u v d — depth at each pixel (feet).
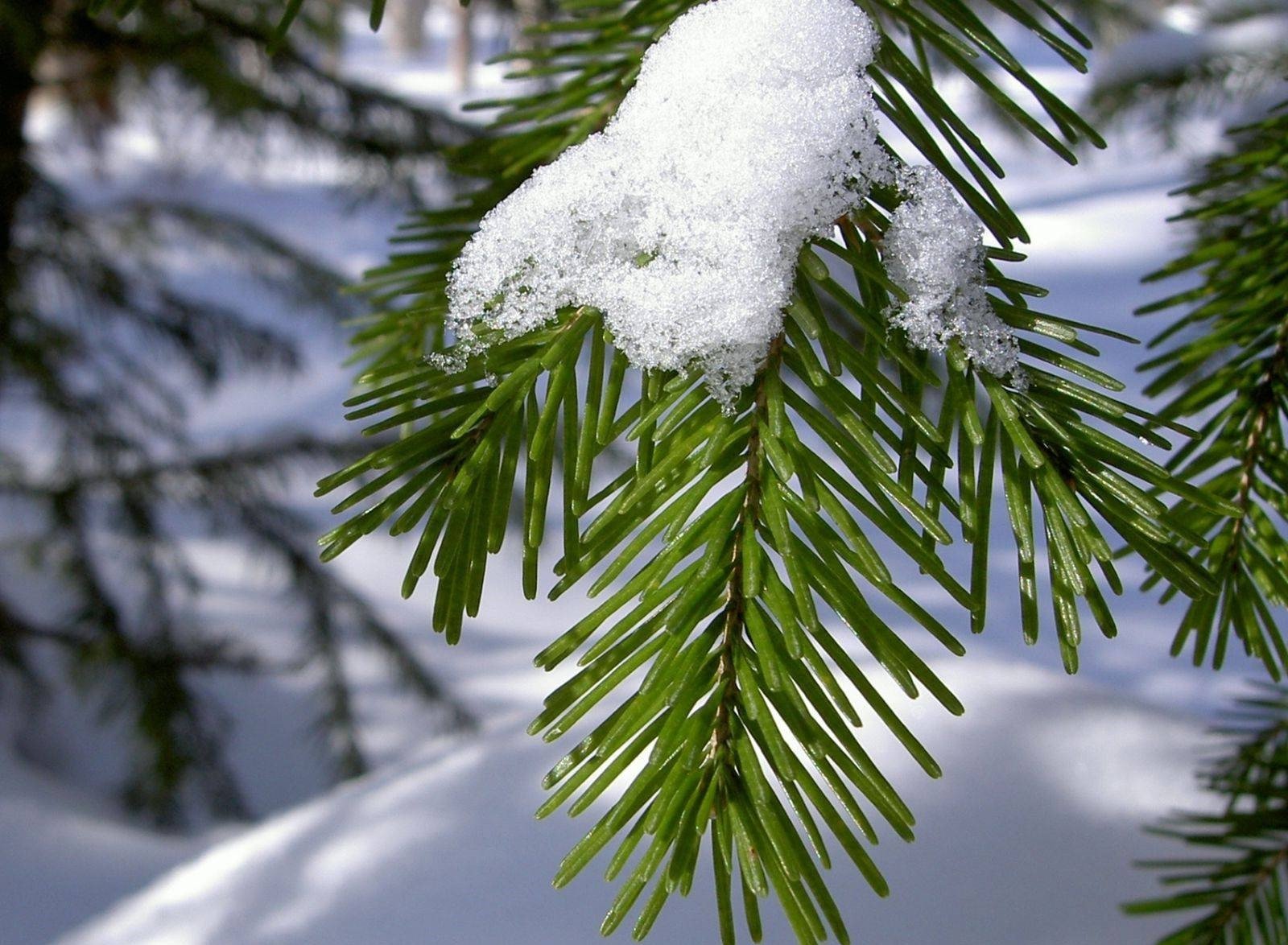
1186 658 6.60
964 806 2.35
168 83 5.48
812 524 1.11
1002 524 7.52
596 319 1.17
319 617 6.36
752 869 1.06
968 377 1.16
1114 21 4.86
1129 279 10.04
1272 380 1.36
